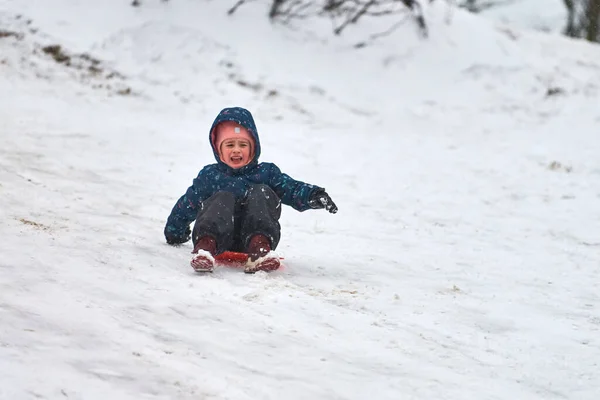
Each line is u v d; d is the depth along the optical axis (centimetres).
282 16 6869
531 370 1321
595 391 1234
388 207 3466
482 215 3444
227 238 1791
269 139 4856
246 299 1518
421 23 7250
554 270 2409
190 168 3806
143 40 6094
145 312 1326
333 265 2134
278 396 1044
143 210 2692
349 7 7231
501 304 1831
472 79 6912
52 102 4959
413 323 1548
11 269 1464
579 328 1658
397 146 5106
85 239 1866
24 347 1065
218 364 1129
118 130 4538
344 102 6147
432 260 2416
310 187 1869
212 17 6512
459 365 1298
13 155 3453
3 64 5491
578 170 4669
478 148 5266
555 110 6631
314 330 1380
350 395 1091
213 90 5797
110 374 1026
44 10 6081
